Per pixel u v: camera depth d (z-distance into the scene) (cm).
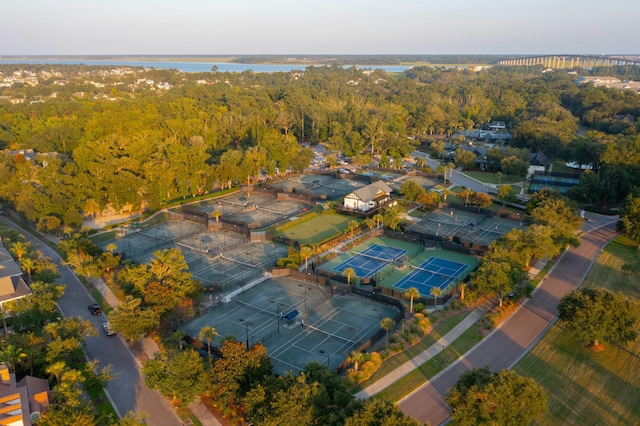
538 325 7844
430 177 17888
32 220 12225
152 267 8300
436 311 8281
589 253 10819
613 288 9106
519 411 5041
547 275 9688
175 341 7300
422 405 5934
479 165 19388
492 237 11988
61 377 5906
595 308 6912
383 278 9800
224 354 5903
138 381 6525
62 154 17075
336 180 17888
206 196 15438
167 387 5753
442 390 6222
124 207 14300
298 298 8962
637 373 6525
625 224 11000
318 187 16800
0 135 19200
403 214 13450
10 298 7775
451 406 5422
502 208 14400
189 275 8362
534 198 12794
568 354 7006
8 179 13975
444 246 11350
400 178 17812
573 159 17412
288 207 14575
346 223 13125
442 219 13438
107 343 7425
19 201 12438
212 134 19650
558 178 17012
